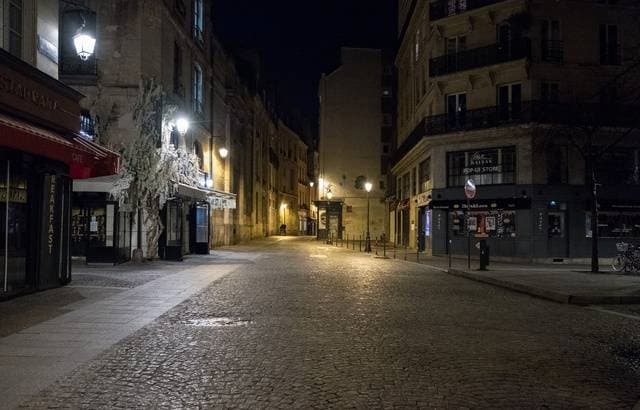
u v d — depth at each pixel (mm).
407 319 10375
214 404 5441
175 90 27484
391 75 60438
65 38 23141
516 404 5578
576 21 29703
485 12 30562
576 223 27938
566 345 8391
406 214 44188
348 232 59438
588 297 13391
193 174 26734
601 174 28250
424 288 15781
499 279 17453
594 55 29656
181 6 28047
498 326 9867
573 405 5594
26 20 12625
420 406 5461
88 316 10133
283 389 5941
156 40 24016
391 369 6812
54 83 12859
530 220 27906
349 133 60094
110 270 19047
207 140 35000
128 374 6453
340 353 7582
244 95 47844
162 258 24250
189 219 29891
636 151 28547
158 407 5348
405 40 43938
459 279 18984
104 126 22953
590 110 26703
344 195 59750
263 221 62188
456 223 31172
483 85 30719
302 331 9047
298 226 90875
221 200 32656
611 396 5910
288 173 83375
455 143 30922
